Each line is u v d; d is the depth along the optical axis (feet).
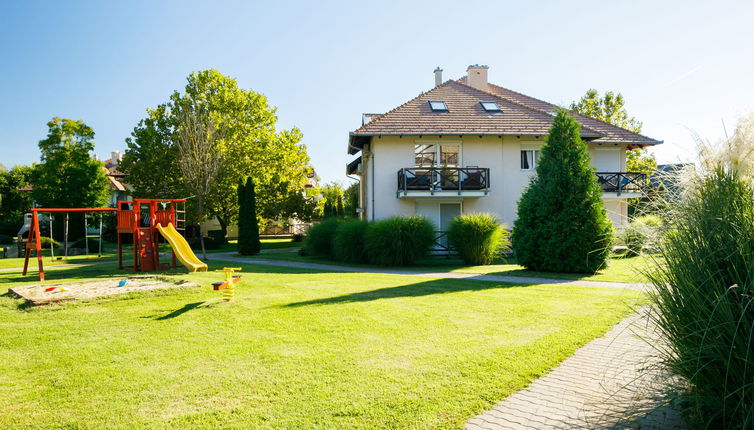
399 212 61.00
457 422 10.21
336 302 24.77
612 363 14.23
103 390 12.50
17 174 155.94
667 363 10.28
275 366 14.33
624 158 66.18
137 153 91.45
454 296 26.68
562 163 39.70
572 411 10.72
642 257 11.11
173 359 15.23
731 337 8.56
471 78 79.10
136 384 12.93
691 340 9.36
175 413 10.94
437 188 59.67
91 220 115.34
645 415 10.36
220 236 98.17
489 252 49.83
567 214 38.96
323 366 14.24
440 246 57.16
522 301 24.90
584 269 38.52
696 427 9.57
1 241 119.34
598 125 68.80
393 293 27.91
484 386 12.37
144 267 45.11
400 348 16.06
